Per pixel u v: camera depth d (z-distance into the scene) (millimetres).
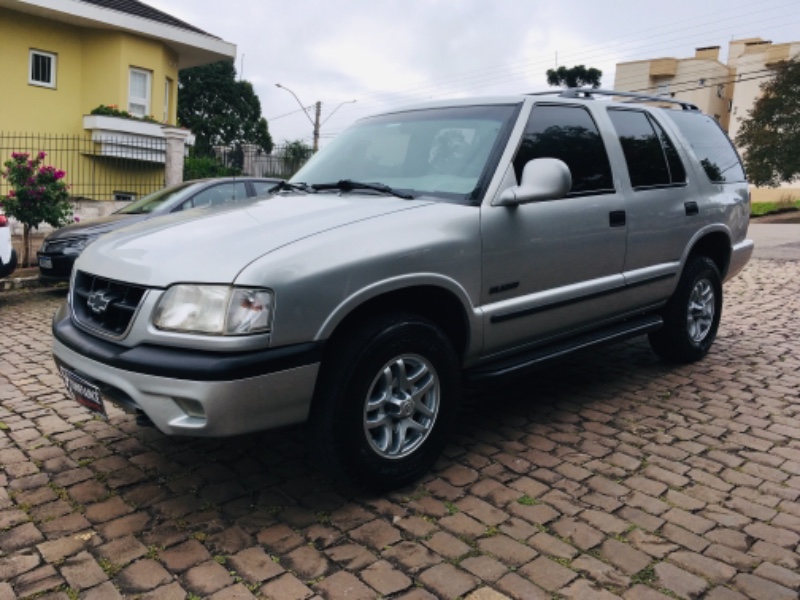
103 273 3043
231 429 2643
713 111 57188
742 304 7633
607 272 4086
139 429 3955
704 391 4602
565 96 4086
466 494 3158
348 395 2867
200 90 39156
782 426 3988
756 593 2434
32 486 3258
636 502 3082
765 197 42438
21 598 2406
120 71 17062
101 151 16672
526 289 3586
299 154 18703
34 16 16078
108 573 2553
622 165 4227
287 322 2678
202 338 2619
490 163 3500
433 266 3107
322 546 2732
